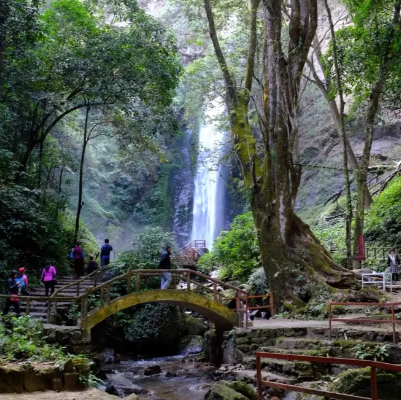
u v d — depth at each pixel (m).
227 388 8.66
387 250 20.25
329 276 14.98
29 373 6.04
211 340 14.20
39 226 18.73
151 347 17.42
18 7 14.93
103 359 15.49
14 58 17.11
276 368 10.16
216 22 23.69
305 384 8.85
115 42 18.77
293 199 16.06
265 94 17.52
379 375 7.69
